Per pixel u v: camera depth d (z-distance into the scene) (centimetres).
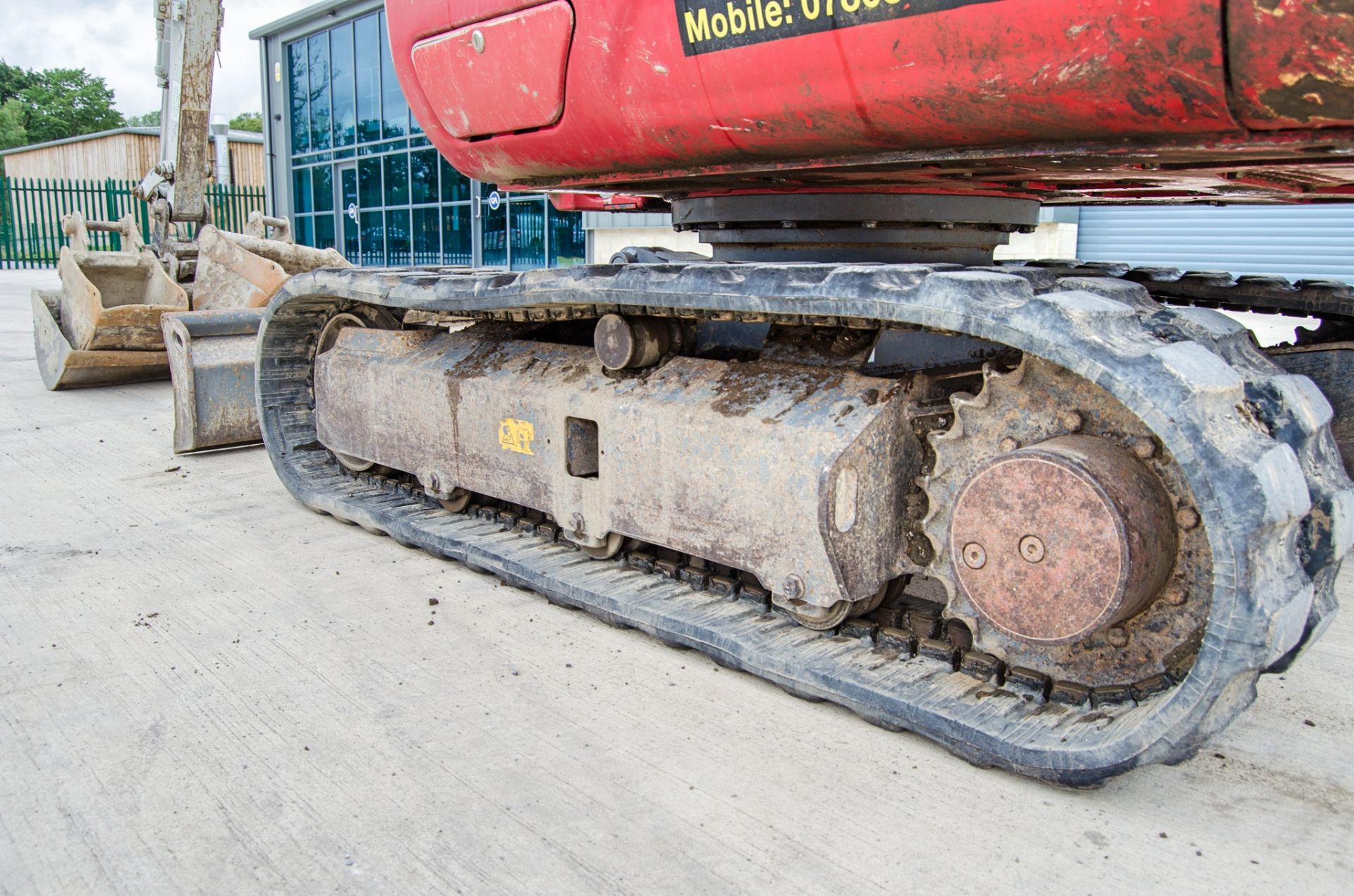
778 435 276
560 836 217
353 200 1792
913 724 250
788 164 279
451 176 1538
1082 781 224
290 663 301
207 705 275
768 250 334
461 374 377
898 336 312
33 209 2827
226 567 385
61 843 214
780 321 278
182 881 202
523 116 316
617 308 320
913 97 232
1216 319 245
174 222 822
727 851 212
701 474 295
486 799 231
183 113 791
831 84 243
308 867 206
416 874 204
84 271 750
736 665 290
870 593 274
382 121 1661
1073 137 227
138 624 329
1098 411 234
